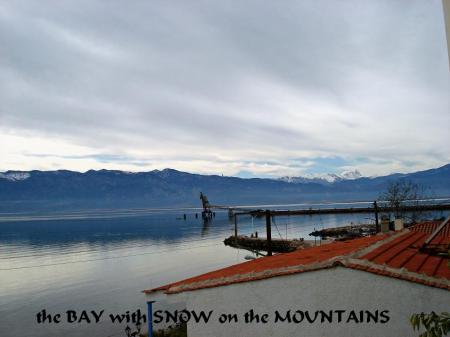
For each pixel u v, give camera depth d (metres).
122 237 117.38
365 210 64.94
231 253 80.12
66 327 32.34
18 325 33.50
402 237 16.20
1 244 103.88
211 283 10.52
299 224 156.88
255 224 163.38
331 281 9.32
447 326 5.32
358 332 9.09
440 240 15.30
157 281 53.00
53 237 121.50
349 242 16.75
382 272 8.94
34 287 49.69
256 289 9.95
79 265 66.94
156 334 25.41
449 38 5.84
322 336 9.32
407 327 8.74
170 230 141.88
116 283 51.69
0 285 51.19
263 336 9.81
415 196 63.19
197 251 84.00
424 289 8.73
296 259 12.08
